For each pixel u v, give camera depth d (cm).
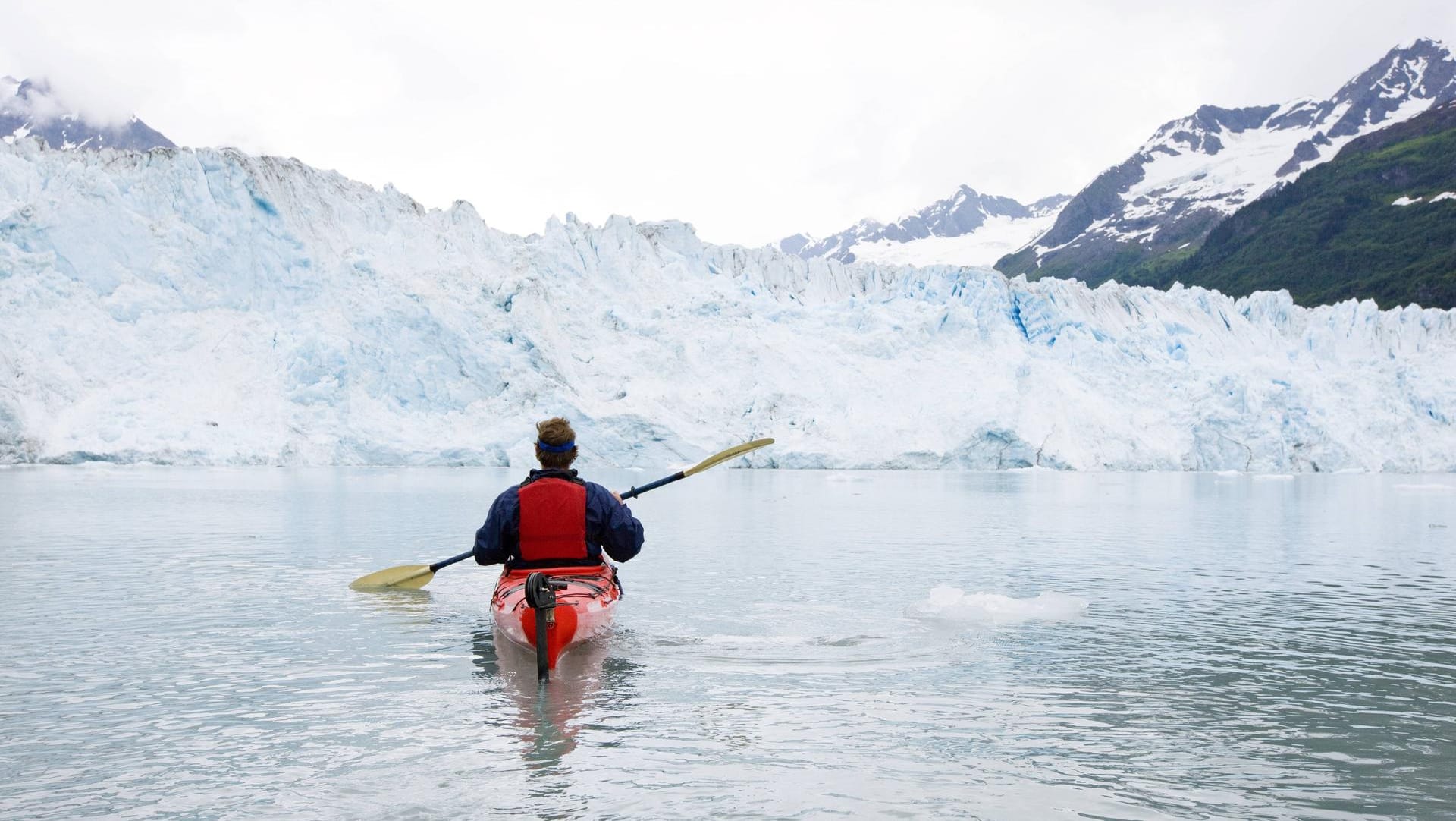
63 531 1445
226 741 415
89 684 516
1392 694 505
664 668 555
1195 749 409
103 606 771
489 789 356
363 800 345
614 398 5172
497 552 624
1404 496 3034
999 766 384
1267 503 2608
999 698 491
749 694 495
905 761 390
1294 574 1056
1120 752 404
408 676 533
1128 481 4109
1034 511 2178
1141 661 584
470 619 714
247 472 3894
